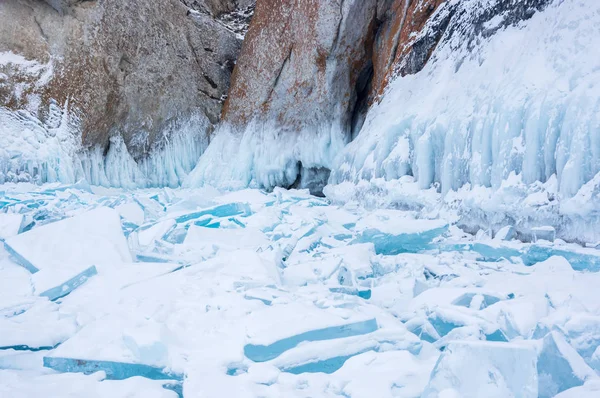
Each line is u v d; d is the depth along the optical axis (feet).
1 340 7.85
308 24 40.57
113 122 45.19
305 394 5.97
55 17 42.27
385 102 31.27
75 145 42.34
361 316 7.98
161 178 48.37
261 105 45.19
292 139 42.78
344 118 41.04
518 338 7.36
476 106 20.10
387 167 25.82
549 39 17.79
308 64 41.16
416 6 31.53
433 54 28.02
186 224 20.52
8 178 38.14
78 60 42.93
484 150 18.53
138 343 6.86
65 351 7.23
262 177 43.98
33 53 41.45
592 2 16.61
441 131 22.21
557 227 15.08
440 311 8.20
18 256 13.05
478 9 24.31
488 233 17.58
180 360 7.00
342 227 21.45
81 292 11.14
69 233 13.80
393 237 16.52
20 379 6.63
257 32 45.91
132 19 45.88
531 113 16.44
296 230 19.38
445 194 20.72
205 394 5.90
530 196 16.02
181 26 49.98
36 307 9.78
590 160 14.25
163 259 14.06
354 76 40.47
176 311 9.16
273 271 11.81
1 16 40.19
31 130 40.42
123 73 45.62
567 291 9.41
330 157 40.70
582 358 5.95
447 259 14.15
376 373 6.29
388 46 35.12
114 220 14.61
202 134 51.19
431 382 5.28
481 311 8.30
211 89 52.26
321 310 8.27
